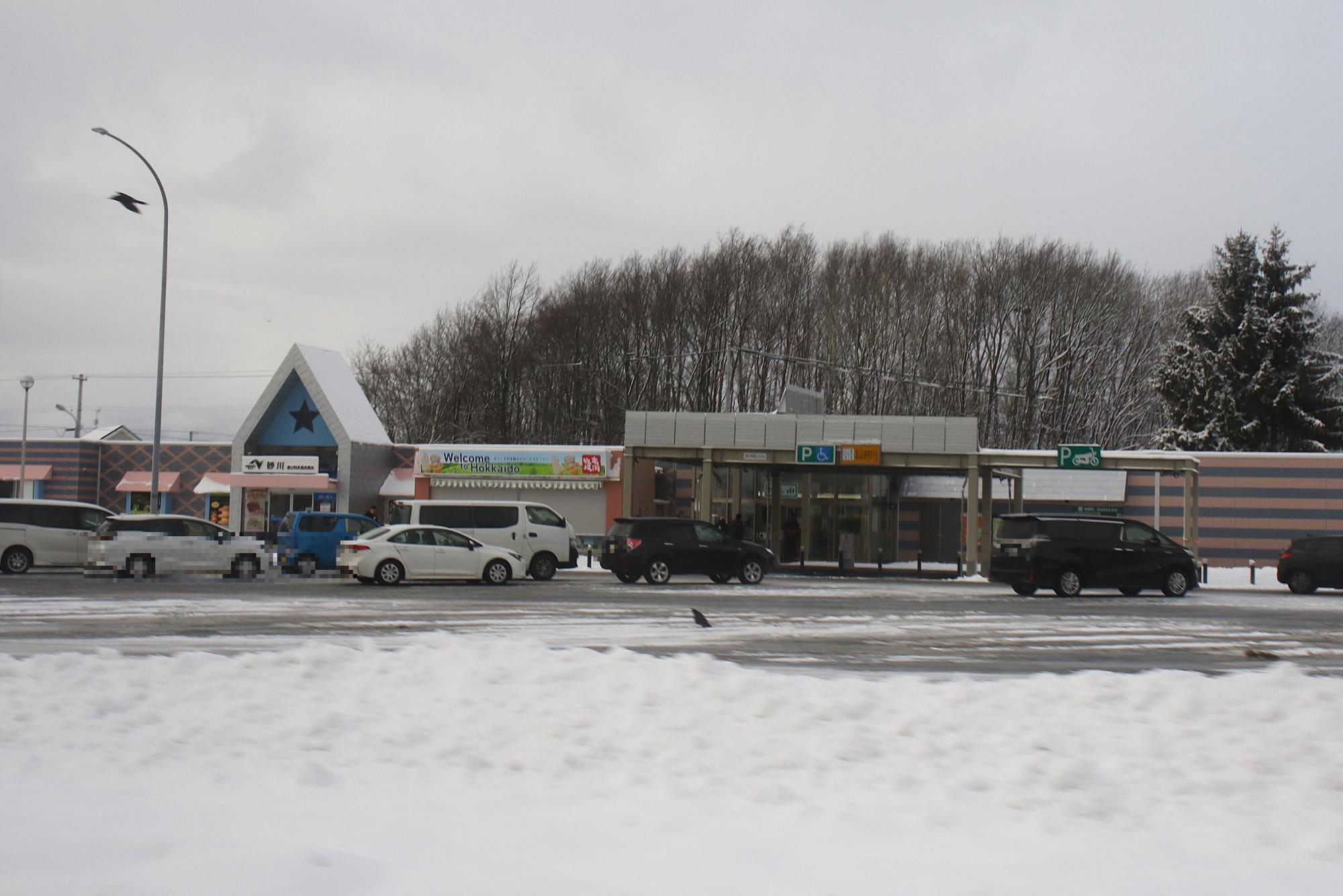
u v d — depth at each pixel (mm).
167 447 47719
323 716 9086
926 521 46688
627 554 29312
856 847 6320
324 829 6500
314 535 31516
